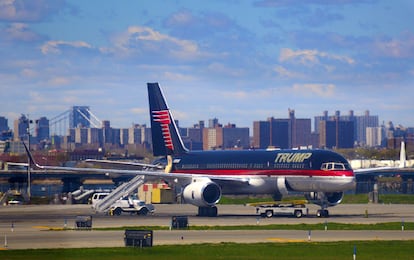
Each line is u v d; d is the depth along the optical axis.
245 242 192.75
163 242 192.75
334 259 165.25
